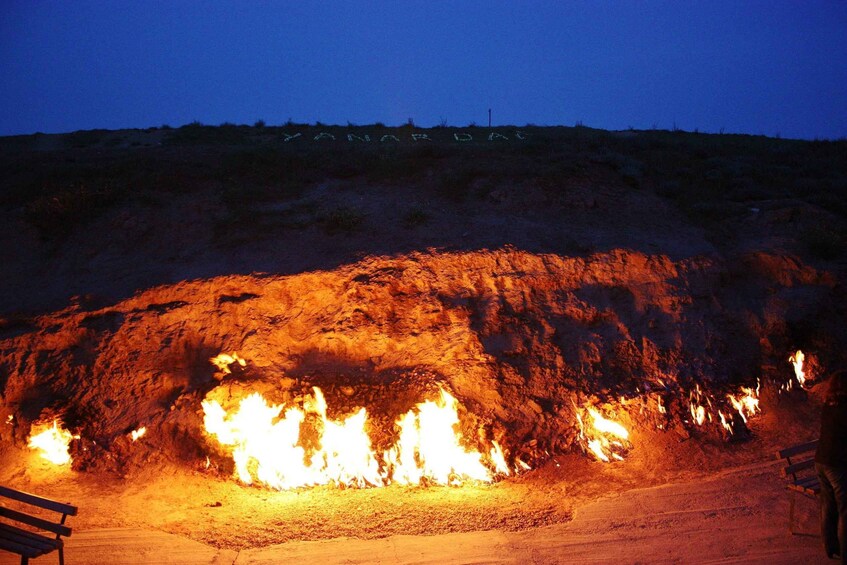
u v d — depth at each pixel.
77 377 9.09
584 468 8.26
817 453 5.72
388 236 11.13
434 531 6.70
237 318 9.74
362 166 14.27
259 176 13.73
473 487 7.86
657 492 7.59
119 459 8.18
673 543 6.35
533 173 13.48
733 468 8.20
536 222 11.79
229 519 7.02
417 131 22.08
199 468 8.10
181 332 9.58
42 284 10.45
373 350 9.54
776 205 12.90
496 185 13.09
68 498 7.46
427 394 8.93
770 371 9.80
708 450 8.64
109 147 20.31
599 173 13.96
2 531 5.47
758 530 6.55
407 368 9.33
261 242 11.06
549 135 19.38
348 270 10.14
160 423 8.51
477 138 20.83
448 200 12.70
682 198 13.16
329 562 6.04
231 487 7.82
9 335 9.41
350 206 12.28
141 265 10.68
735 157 16.89
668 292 10.39
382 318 9.80
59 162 15.05
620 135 21.77
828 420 5.65
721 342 9.97
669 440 8.80
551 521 6.91
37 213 11.90
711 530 6.59
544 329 9.79
